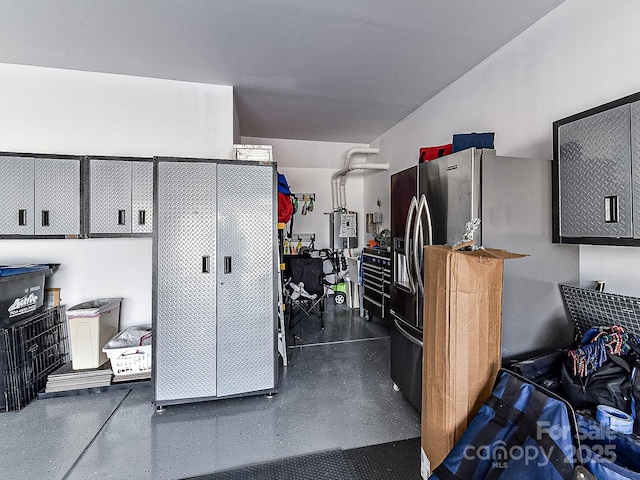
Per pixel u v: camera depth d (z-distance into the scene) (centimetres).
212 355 263
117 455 201
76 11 230
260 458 199
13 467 191
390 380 303
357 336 427
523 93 256
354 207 652
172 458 199
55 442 213
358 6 227
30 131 313
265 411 252
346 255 604
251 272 274
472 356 153
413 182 247
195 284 262
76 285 330
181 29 254
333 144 604
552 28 230
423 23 247
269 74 331
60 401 266
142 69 320
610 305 173
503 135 278
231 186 271
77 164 301
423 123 414
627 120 148
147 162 315
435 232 217
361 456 200
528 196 193
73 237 301
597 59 200
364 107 427
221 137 355
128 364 292
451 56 295
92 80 325
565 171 182
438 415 159
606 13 194
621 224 151
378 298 464
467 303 151
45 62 306
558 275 202
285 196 366
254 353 273
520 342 194
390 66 315
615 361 146
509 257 142
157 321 255
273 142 578
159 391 253
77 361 286
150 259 348
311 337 423
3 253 314
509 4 224
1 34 258
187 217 262
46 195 295
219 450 206
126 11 231
